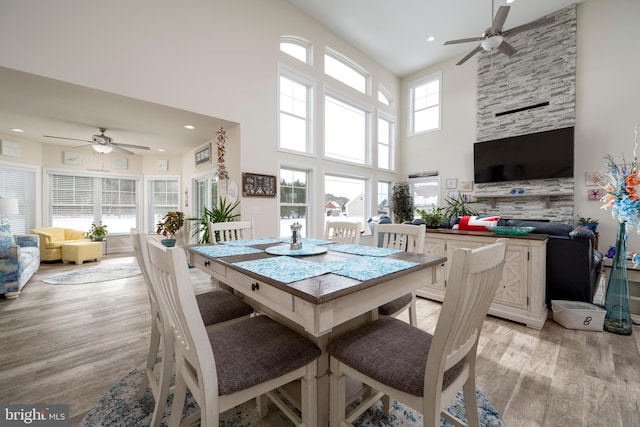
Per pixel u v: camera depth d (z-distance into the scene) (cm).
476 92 594
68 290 353
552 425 135
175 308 91
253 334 116
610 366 184
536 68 517
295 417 117
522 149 522
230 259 143
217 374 92
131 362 189
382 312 156
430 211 666
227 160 435
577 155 483
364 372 100
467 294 84
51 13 264
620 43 446
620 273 234
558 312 246
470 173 607
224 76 383
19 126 425
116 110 350
